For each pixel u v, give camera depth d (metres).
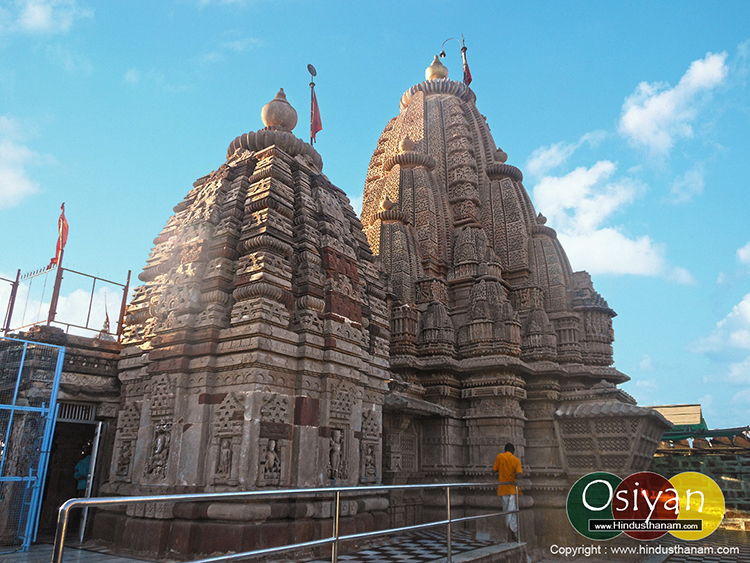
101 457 11.53
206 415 9.55
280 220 11.08
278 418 9.47
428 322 19.33
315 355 10.26
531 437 18.95
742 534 21.75
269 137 12.91
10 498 9.44
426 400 18.45
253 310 9.72
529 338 20.45
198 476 9.13
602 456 16.59
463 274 21.06
